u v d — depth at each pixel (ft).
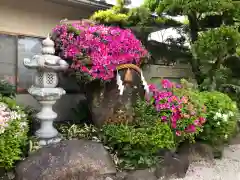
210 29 20.10
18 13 16.14
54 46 13.67
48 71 12.17
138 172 12.11
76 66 12.91
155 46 21.21
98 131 13.69
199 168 15.11
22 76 16.34
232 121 16.10
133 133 12.47
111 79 13.42
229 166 16.01
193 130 13.98
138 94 14.07
